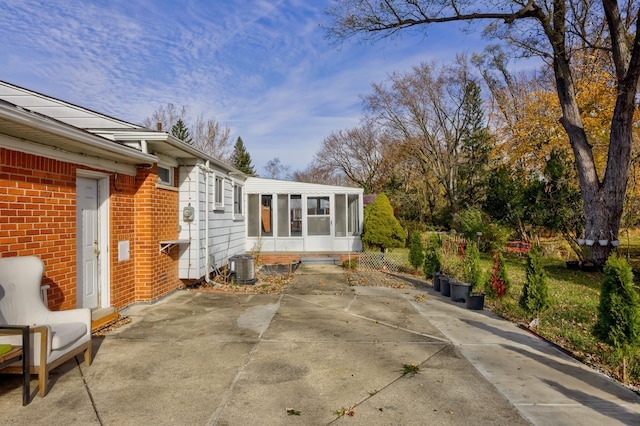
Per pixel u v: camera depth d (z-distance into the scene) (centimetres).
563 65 1406
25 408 335
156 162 729
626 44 1302
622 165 1310
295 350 500
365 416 330
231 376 412
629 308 424
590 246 1425
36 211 479
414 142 2944
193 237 901
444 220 2798
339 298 861
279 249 1617
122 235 695
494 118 2794
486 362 468
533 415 335
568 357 492
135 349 495
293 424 315
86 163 582
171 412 332
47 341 359
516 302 813
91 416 323
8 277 387
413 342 545
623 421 326
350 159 4097
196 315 678
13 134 439
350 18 1170
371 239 1628
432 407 348
